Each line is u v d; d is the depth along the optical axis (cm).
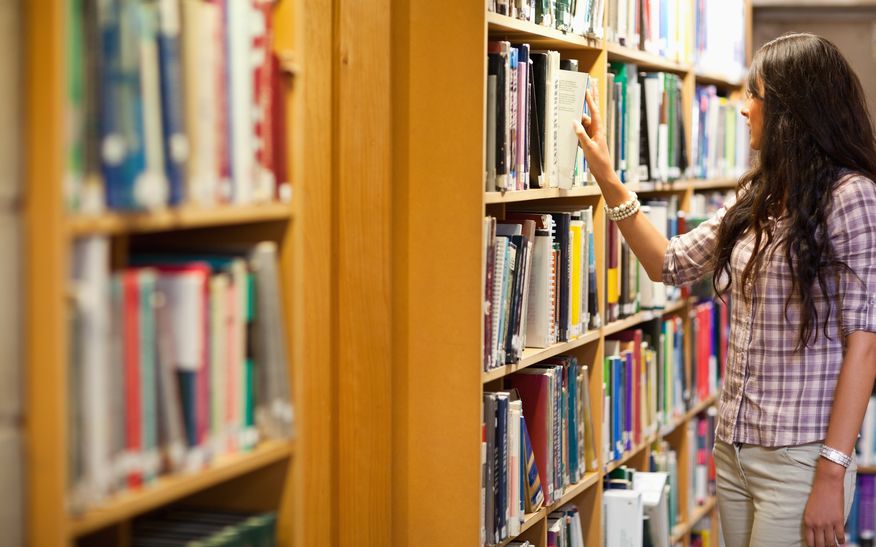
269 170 163
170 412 142
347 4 231
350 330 239
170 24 139
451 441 250
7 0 125
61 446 126
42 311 126
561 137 282
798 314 236
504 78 250
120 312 134
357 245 239
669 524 389
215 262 158
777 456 239
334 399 239
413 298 251
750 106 255
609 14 314
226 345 155
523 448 272
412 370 252
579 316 301
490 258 250
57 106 124
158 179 137
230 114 153
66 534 127
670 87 367
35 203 126
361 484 245
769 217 245
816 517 232
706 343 434
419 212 249
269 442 165
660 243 285
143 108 135
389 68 247
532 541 288
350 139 235
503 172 252
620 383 336
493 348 253
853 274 229
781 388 239
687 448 412
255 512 174
